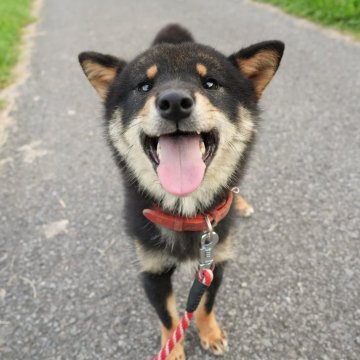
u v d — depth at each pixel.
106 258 0.44
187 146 0.31
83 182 0.56
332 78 0.77
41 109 0.78
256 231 0.46
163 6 1.55
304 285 0.39
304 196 0.50
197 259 0.35
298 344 0.34
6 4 1.68
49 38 1.27
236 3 1.40
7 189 0.55
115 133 0.36
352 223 0.46
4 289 0.41
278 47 0.35
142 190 0.34
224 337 0.35
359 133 0.61
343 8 1.00
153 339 0.36
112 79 0.38
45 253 0.45
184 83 0.31
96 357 0.34
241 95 0.36
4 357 0.34
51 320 0.38
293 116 0.67
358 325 0.35
